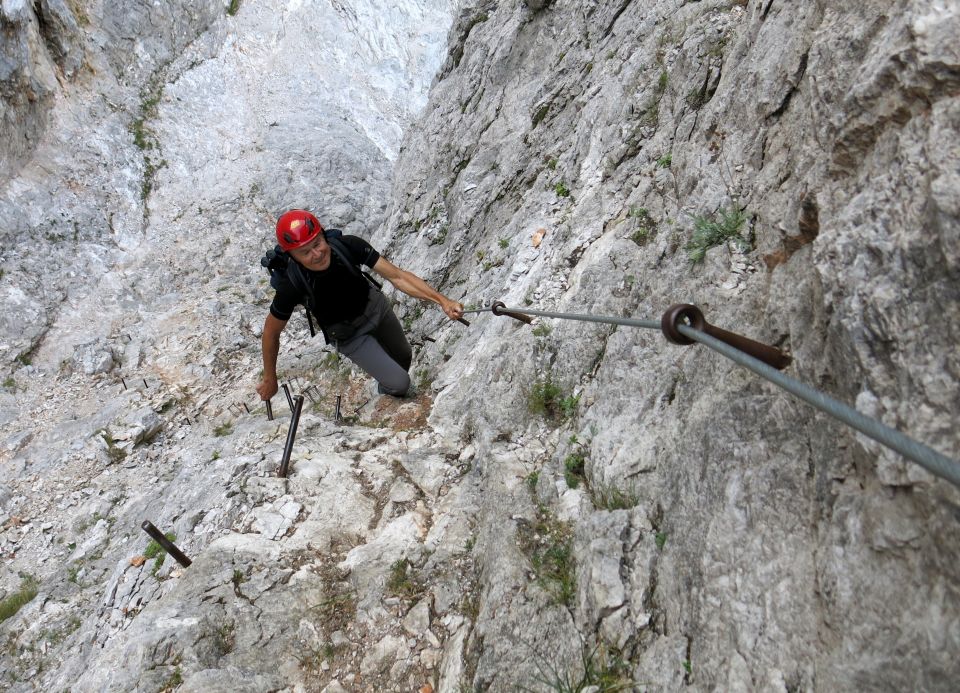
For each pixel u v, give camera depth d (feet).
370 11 51.62
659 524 9.30
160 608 11.44
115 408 25.00
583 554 9.68
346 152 42.93
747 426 8.52
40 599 16.30
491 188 23.91
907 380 6.21
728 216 11.32
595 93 20.39
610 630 8.55
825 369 7.67
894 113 7.54
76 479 21.97
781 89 11.50
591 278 14.35
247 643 10.76
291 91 46.06
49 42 36.63
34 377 27.07
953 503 5.49
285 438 16.88
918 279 6.39
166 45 43.16
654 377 11.12
